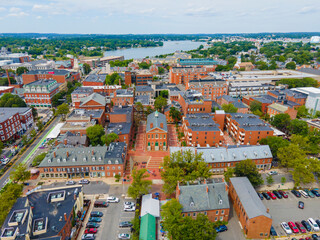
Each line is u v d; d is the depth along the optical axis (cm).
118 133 14450
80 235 8531
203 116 15888
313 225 8894
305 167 10838
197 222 7481
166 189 10506
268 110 19225
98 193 10762
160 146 14675
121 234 8431
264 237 8438
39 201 8956
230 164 12169
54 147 13112
